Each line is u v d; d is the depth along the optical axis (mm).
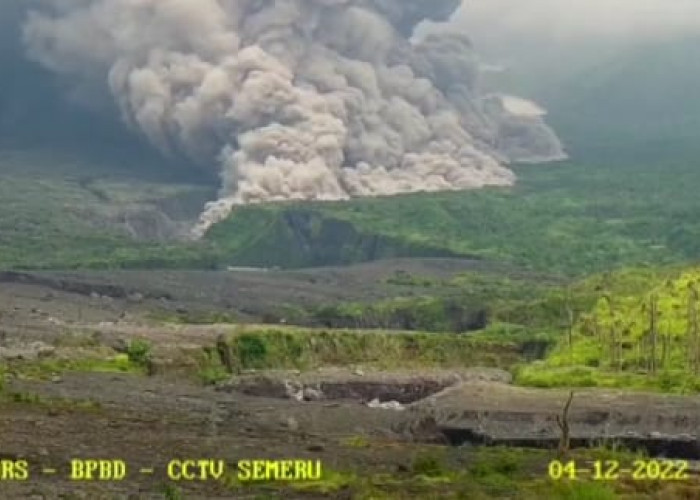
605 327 198750
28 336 190875
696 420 134250
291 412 143500
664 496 80625
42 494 69500
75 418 109312
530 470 95938
